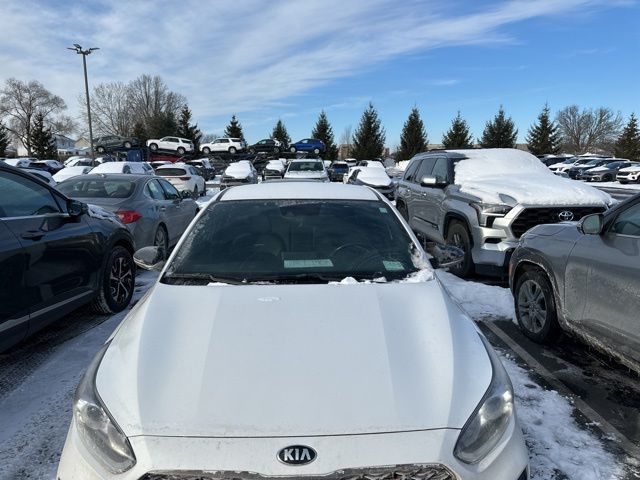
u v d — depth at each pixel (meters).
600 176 35.62
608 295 3.46
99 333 4.71
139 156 45.00
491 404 1.90
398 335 2.16
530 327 4.57
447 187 7.56
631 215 3.40
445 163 8.11
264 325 2.21
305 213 3.36
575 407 3.39
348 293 2.50
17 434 3.04
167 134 75.31
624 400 3.49
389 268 2.85
